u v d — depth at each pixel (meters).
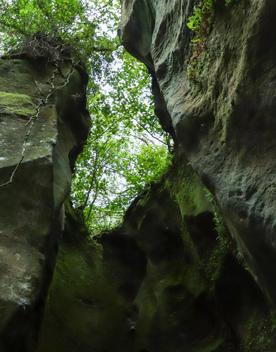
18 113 9.02
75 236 13.09
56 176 9.08
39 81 10.84
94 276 12.39
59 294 11.01
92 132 17.23
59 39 12.04
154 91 12.44
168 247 12.10
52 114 9.51
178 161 12.12
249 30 5.50
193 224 10.24
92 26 12.73
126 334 11.26
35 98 10.04
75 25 12.61
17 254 6.98
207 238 10.10
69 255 12.36
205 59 6.71
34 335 7.23
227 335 9.29
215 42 6.41
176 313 10.55
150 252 12.38
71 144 10.84
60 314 10.57
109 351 10.73
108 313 11.47
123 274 12.86
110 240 13.42
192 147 7.04
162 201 12.31
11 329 6.32
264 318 8.26
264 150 5.68
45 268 7.62
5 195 7.49
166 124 12.56
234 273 9.05
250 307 8.69
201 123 6.83
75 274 11.93
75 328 10.59
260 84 5.50
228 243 8.96
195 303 10.26
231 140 6.16
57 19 12.56
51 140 8.55
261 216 5.53
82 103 11.81
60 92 10.70
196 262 10.71
